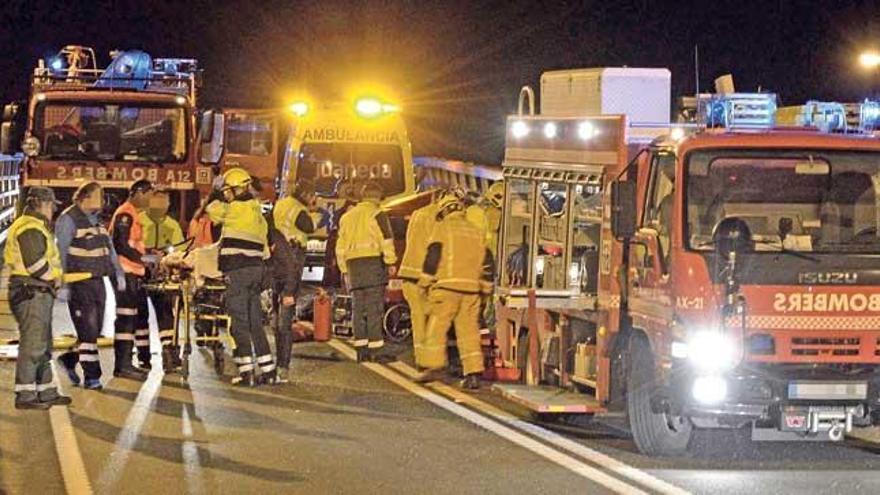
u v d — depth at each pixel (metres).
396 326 18.88
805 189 11.20
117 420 13.00
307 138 24.52
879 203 11.22
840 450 12.17
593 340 13.37
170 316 15.97
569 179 13.59
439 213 15.16
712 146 11.20
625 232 11.68
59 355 16.25
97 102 23.34
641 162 12.07
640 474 10.96
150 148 23.39
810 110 12.50
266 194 31.52
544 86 14.65
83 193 14.64
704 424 11.28
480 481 10.65
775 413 10.96
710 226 11.07
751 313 10.89
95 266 14.64
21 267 13.42
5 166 33.72
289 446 11.91
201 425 12.81
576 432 12.80
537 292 12.98
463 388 15.11
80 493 10.12
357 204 17.30
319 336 18.72
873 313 10.99
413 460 11.41
